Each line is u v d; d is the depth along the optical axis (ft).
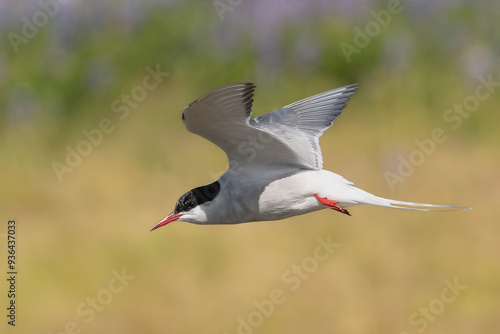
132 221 39.52
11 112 51.16
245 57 55.26
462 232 38.45
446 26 57.77
